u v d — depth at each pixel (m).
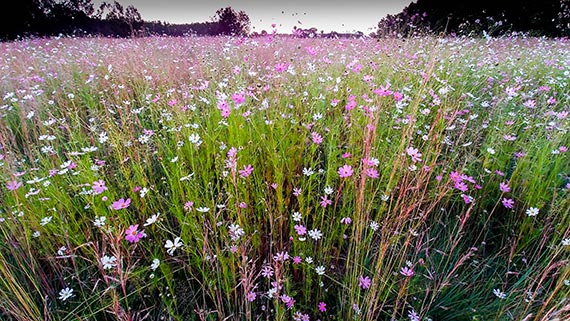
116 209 1.74
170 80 4.12
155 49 6.65
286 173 2.30
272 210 2.01
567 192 2.14
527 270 1.82
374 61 4.32
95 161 2.51
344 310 1.67
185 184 2.12
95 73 4.93
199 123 2.68
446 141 2.62
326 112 3.17
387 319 1.69
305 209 2.11
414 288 1.75
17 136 3.23
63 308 1.73
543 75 4.59
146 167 2.53
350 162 2.28
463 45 5.52
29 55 6.43
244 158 2.29
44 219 1.81
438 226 2.19
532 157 2.55
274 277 1.82
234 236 1.63
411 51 5.27
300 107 3.10
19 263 1.69
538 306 1.64
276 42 5.56
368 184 2.13
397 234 1.83
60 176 2.33
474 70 4.39
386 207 2.14
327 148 2.61
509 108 3.21
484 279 1.87
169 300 1.74
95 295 1.64
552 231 1.98
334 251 2.02
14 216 1.86
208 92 3.40
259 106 2.92
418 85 3.68
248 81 3.90
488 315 1.66
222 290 1.76
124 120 2.84
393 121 2.77
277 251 1.92
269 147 2.34
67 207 1.97
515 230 2.10
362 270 1.77
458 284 1.75
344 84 3.63
